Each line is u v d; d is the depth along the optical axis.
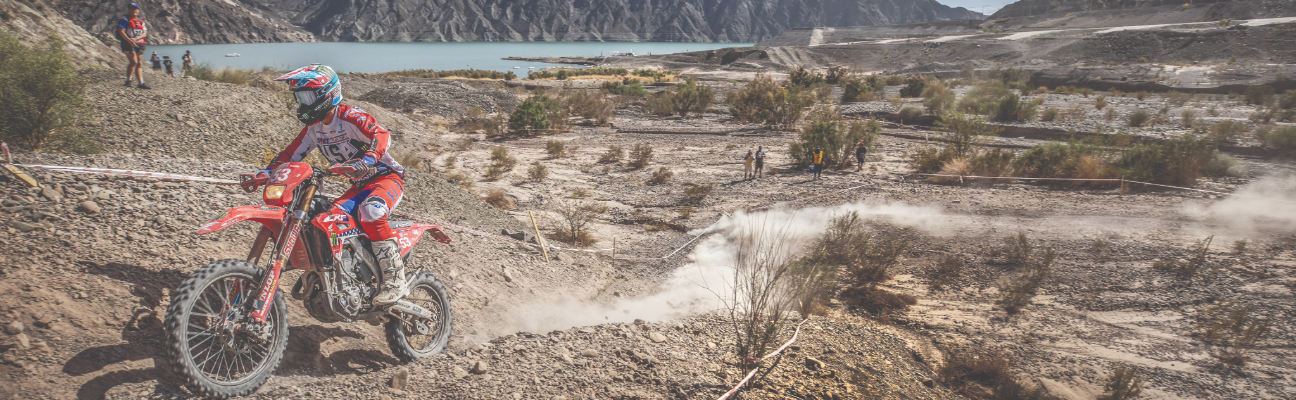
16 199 3.90
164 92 12.97
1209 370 6.40
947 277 9.78
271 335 3.02
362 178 3.21
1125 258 10.20
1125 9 169.00
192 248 4.20
